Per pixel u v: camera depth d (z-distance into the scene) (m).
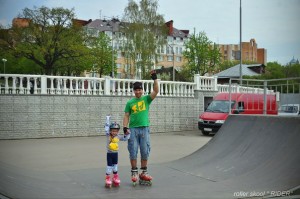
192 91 23.66
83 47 41.59
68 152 13.16
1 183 6.47
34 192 6.38
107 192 6.80
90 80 19.31
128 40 49.72
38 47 39.34
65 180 7.90
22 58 48.75
